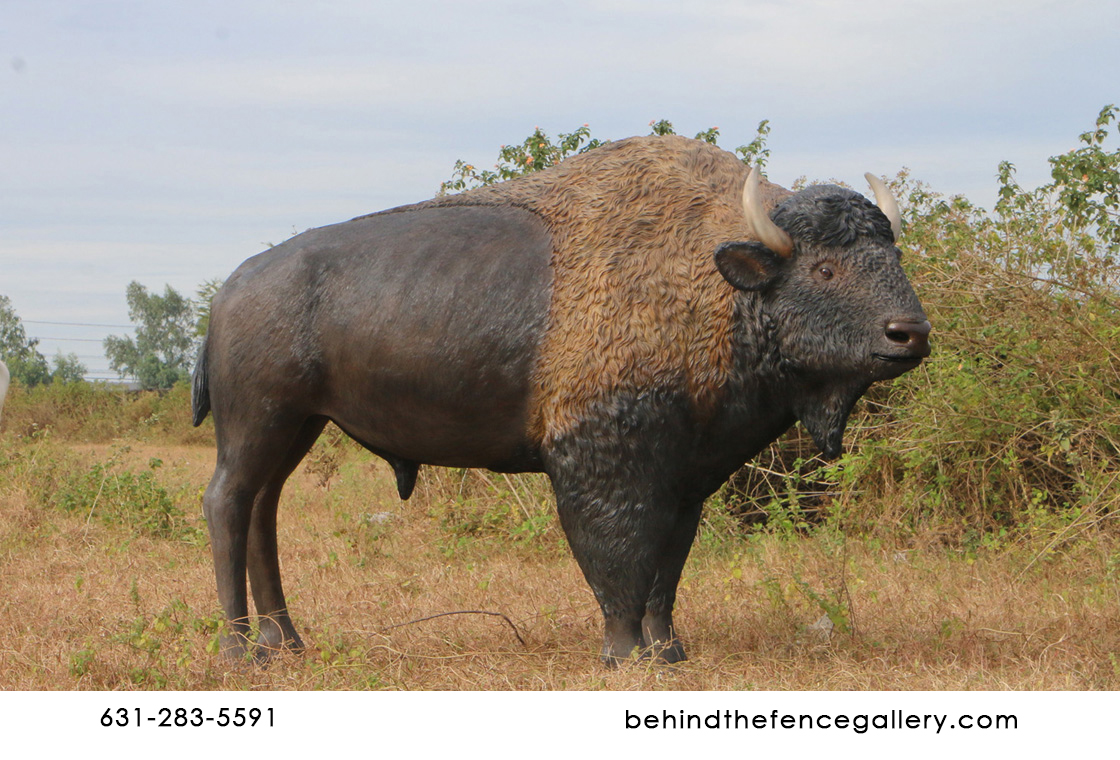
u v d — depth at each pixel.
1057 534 7.70
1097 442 8.52
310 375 5.51
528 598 6.77
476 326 5.14
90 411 29.33
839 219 4.84
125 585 7.30
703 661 5.34
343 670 5.18
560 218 5.29
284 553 9.04
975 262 9.04
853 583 7.01
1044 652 5.34
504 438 5.28
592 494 5.03
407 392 5.29
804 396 5.06
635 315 4.98
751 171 4.87
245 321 5.57
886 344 4.68
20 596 6.91
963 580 7.22
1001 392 8.76
